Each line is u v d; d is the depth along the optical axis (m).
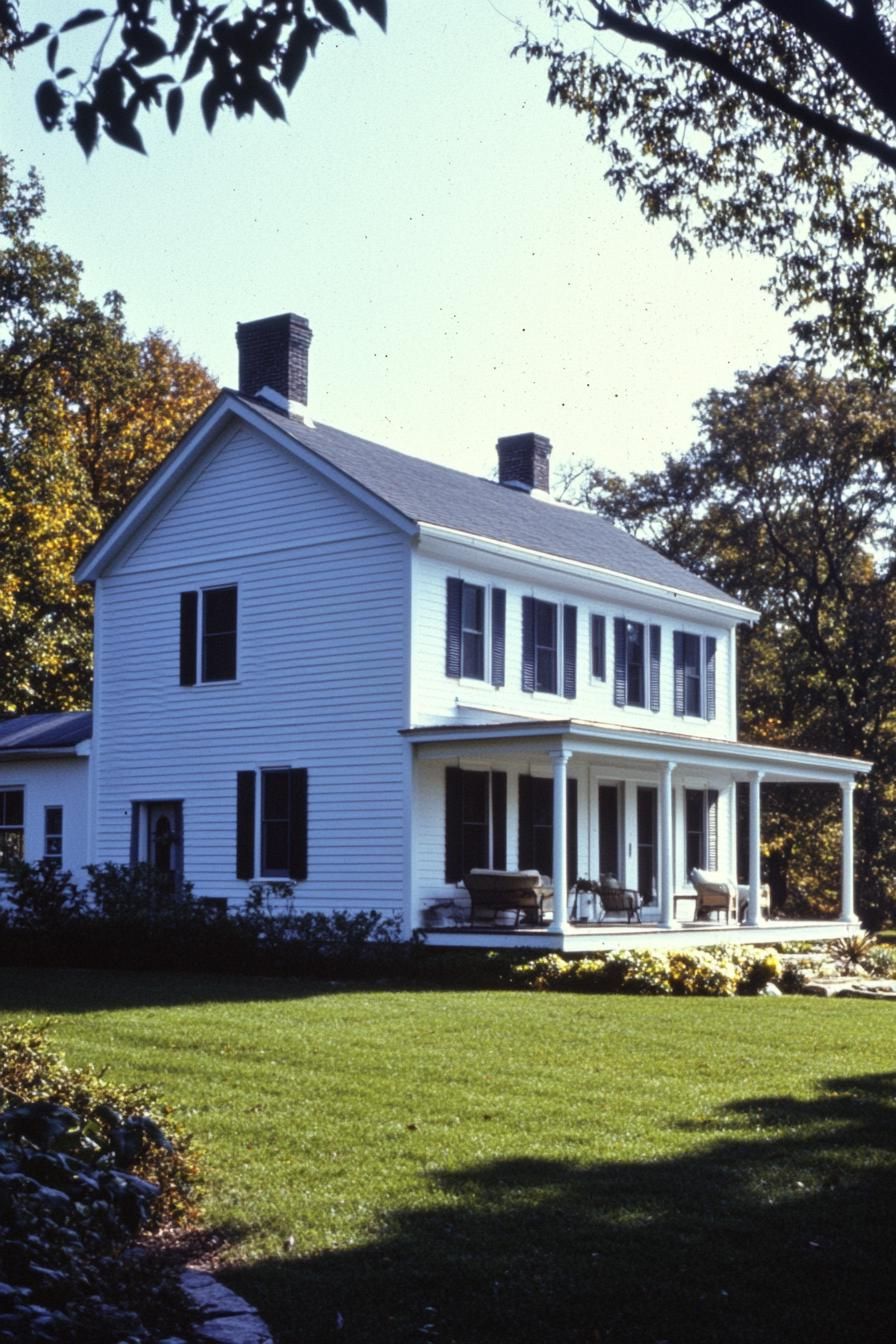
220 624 25.77
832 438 39.31
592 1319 6.63
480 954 21.86
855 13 7.48
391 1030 14.91
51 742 28.61
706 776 30.44
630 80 12.91
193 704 25.98
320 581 24.44
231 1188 8.70
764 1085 12.18
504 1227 7.94
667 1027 15.62
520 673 25.58
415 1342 6.31
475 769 24.41
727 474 41.12
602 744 22.69
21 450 36.66
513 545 24.75
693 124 12.99
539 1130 10.30
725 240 13.60
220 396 25.30
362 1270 7.23
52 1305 5.76
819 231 13.49
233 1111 10.88
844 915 29.20
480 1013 16.55
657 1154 9.62
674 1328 6.53
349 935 22.00
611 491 45.22
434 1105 11.12
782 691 42.28
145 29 5.65
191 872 25.77
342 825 23.80
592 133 13.26
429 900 23.25
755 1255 7.53
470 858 24.20
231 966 22.53
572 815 26.58
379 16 5.51
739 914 29.17
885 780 40.53
